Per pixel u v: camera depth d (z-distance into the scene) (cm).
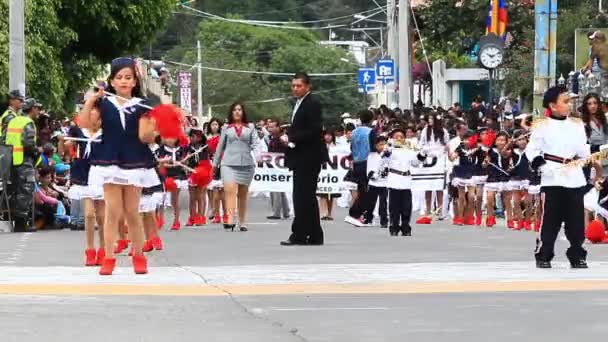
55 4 3588
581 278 1513
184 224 2802
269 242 2206
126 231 1925
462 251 1981
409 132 2941
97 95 1523
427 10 5247
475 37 5141
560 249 2008
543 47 3083
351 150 2794
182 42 10069
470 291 1398
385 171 2492
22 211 2531
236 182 2547
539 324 1154
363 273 1588
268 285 1459
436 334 1103
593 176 2123
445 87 5791
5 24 3353
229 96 9681
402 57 4400
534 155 1627
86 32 3875
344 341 1067
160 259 1838
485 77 5625
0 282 1484
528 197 2605
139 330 1120
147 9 3950
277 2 10444
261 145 3056
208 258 1856
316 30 10581
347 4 10612
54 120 3147
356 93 10269
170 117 1524
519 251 1980
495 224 2809
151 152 1569
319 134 2125
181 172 2603
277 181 3048
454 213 2858
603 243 2139
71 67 3934
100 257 1725
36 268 1670
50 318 1190
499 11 4212
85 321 1172
